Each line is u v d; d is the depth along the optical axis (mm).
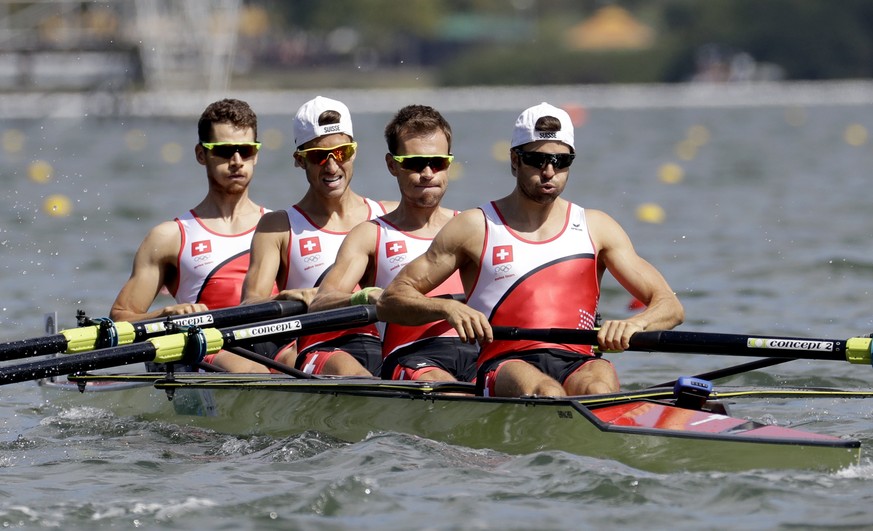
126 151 131000
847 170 100312
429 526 20938
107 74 167375
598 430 23969
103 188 91000
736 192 84250
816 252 55938
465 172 106500
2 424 31656
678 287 48906
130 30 163875
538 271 26875
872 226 64125
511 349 27000
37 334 41938
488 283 27031
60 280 52281
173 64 169000
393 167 30203
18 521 21844
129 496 23250
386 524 21109
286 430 28656
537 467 23938
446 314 25828
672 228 66250
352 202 32875
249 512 21984
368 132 162000
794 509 21297
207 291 34156
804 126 167875
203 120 34469
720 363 37156
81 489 23953
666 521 21031
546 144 26062
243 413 29453
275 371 32406
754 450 23047
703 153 123750
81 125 170000
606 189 87875
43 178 99188
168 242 34188
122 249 60781
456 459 24953
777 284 48906
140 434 30062
